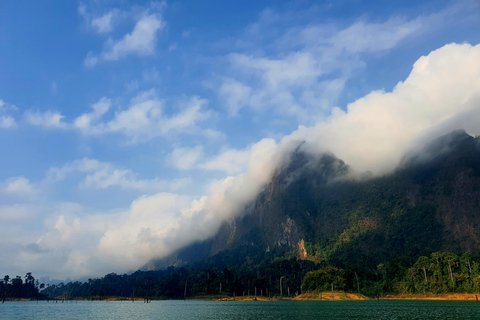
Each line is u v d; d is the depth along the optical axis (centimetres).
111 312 14075
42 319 10925
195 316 11156
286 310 12662
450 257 18488
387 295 19850
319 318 9188
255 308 14612
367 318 8875
